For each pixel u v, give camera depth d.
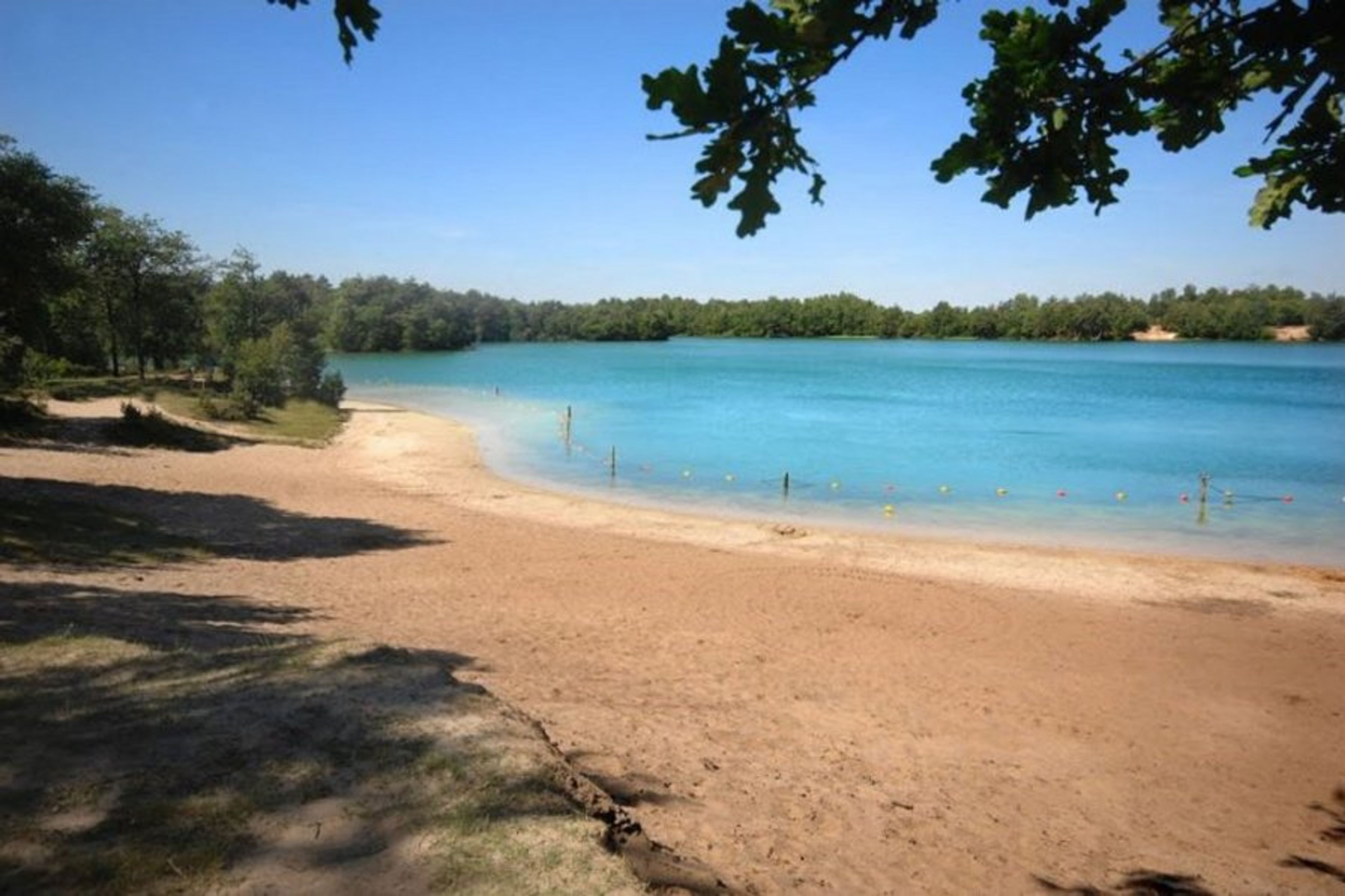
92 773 4.57
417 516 22.83
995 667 12.35
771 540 21.48
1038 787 8.38
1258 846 7.54
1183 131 3.27
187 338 63.25
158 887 3.63
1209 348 158.25
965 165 3.02
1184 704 11.23
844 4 2.33
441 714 5.51
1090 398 65.31
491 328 188.00
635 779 6.80
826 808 7.02
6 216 30.62
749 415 53.72
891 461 35.81
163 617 9.98
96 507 18.77
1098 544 21.97
